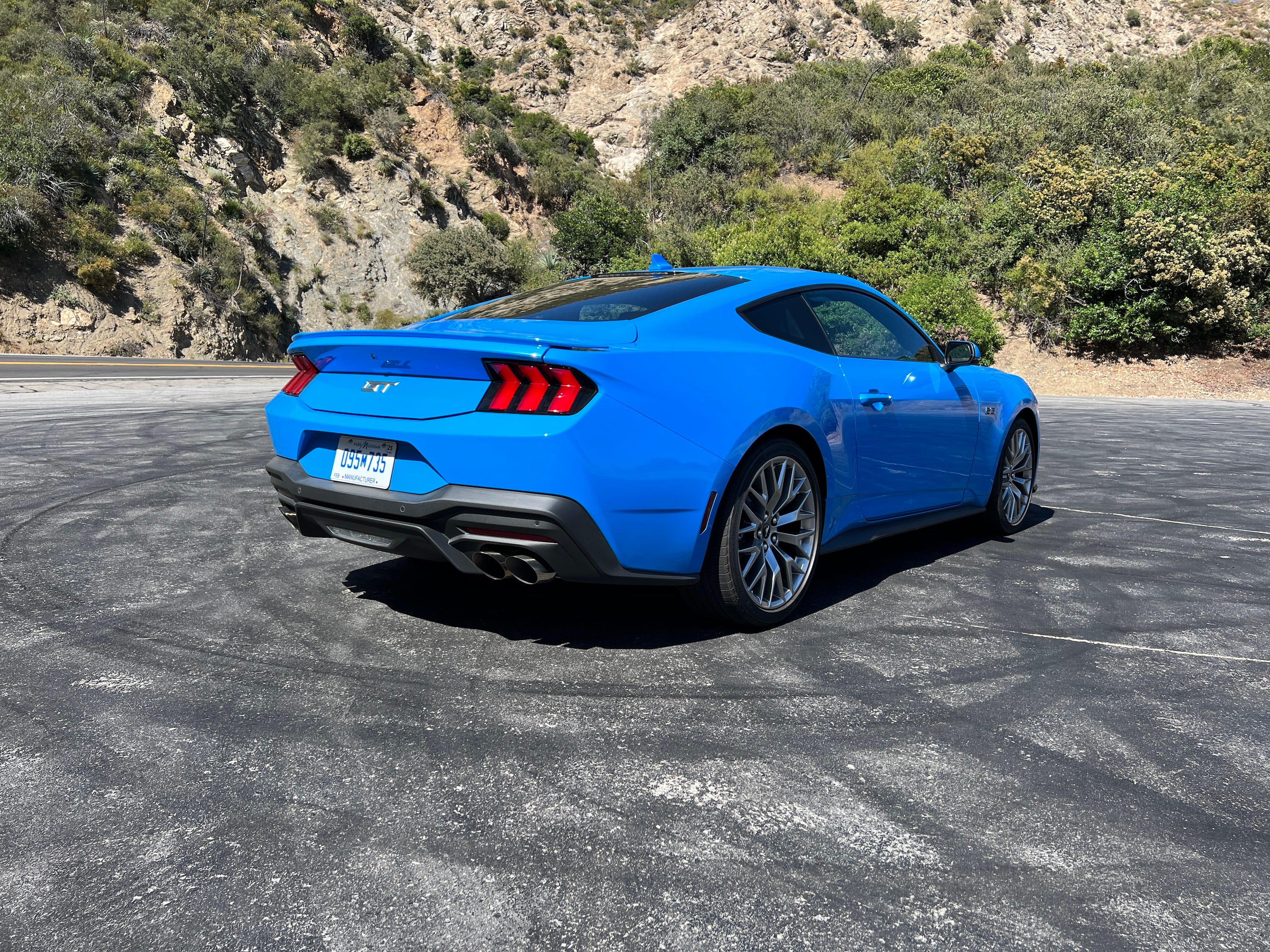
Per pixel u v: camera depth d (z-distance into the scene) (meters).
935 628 2.94
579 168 56.84
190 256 35.59
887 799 1.78
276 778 1.81
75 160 33.88
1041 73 49.81
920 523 3.87
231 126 41.56
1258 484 6.34
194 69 41.44
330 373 2.85
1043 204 25.44
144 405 10.07
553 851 1.57
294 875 1.48
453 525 2.44
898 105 46.09
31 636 2.66
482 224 47.81
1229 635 2.94
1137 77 47.88
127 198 34.81
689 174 43.91
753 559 2.83
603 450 2.36
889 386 3.48
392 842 1.58
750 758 1.95
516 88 63.09
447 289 43.12
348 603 3.03
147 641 2.63
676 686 2.36
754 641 2.77
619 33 68.38
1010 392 4.43
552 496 2.33
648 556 2.53
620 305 2.95
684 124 47.62
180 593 3.12
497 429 2.35
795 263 25.72
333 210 42.84
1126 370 23.20
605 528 2.41
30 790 1.75
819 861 1.55
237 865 1.50
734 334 2.91
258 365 26.12
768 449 2.82
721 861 1.55
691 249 35.62
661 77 66.19
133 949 1.28
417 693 2.27
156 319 33.25
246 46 44.88
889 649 2.72
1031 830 1.67
